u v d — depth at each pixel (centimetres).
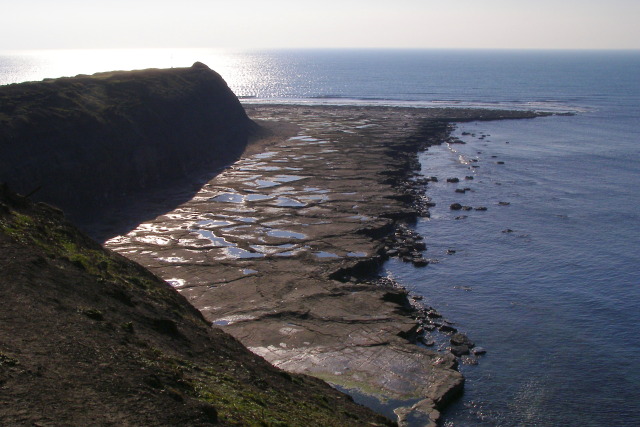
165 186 7869
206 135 9712
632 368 3859
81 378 1712
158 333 2414
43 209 3209
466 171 9312
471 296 4872
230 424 1725
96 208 6688
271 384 2497
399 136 11800
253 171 8675
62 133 6719
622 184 8638
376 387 3450
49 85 7688
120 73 9806
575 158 10444
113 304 2467
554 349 4072
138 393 1705
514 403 3469
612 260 5662
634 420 3356
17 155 5991
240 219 6431
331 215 6612
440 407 3353
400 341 3959
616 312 4616
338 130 12362
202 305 4359
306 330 4053
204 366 2295
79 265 2703
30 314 2034
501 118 15138
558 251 5881
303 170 8712
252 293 4575
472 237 6266
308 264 5184
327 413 2441
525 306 4706
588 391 3606
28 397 1545
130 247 5516
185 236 5844
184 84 10481
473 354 3969
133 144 7694
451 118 14788
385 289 4716
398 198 7431
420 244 5938
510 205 7481
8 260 2378
